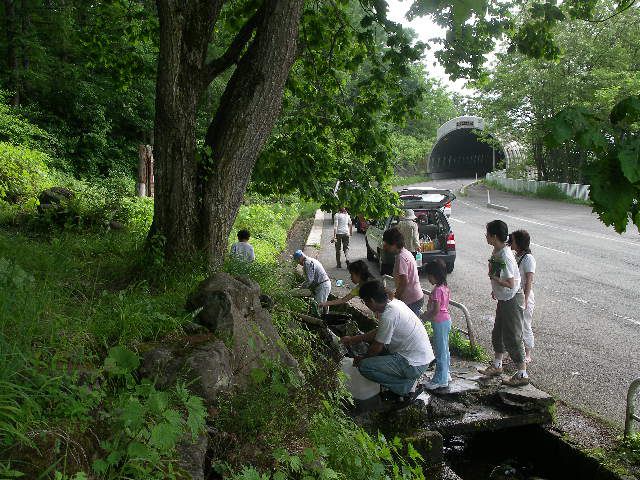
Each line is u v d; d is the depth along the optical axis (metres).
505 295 6.07
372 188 8.66
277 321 5.41
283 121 9.10
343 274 13.39
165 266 6.04
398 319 5.38
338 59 9.44
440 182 56.16
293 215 24.42
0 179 11.16
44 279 4.97
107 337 3.76
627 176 1.95
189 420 2.76
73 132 20.88
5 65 18.80
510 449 5.76
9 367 2.51
